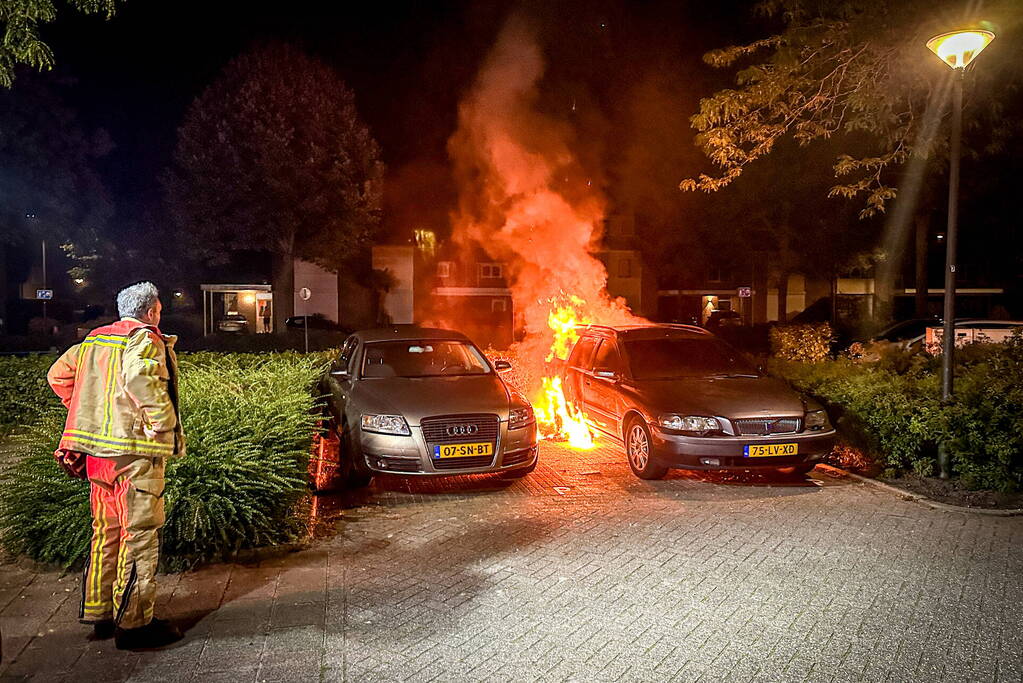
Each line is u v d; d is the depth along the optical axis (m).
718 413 7.25
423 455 6.99
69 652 3.92
